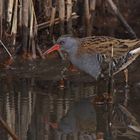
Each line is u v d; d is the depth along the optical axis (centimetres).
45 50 1661
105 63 1473
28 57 1620
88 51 1488
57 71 1552
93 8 1709
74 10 1731
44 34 1711
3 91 1424
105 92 1402
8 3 1627
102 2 1794
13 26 1630
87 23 1700
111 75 1409
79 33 1734
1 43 1591
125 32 1756
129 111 1306
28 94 1405
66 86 1463
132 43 1498
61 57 1616
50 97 1388
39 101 1359
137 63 1590
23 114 1288
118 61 1482
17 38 1667
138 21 1825
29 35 1636
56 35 1708
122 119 1271
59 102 1356
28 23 1638
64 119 1272
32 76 1525
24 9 1622
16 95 1397
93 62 1488
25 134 1186
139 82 1485
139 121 1259
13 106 1327
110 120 1268
